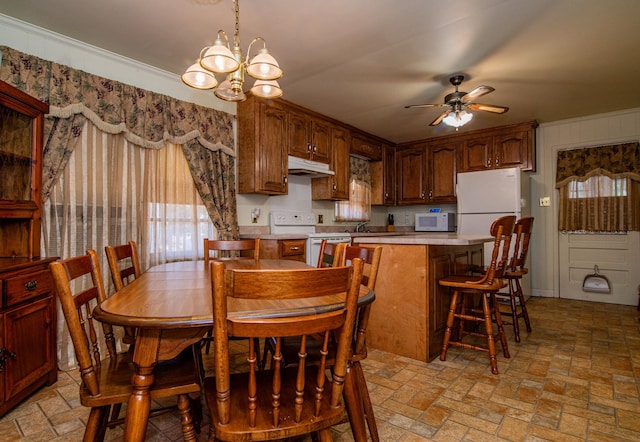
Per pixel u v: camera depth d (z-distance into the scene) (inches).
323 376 38.8
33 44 89.6
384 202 204.4
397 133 191.9
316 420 38.4
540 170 177.3
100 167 99.7
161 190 114.5
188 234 121.0
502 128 177.3
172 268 81.3
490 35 93.6
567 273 171.9
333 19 86.0
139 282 61.8
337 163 169.2
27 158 80.0
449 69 113.8
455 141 193.0
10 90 72.8
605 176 161.5
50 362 79.4
